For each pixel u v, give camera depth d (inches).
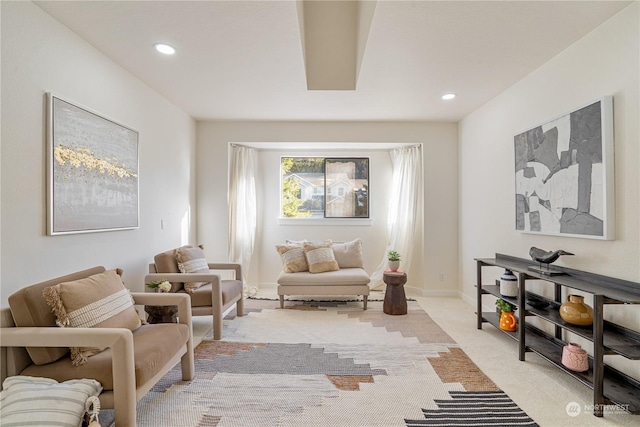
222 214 170.7
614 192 79.3
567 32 85.8
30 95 72.5
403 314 140.9
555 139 97.2
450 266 172.2
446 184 171.9
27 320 60.6
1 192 66.5
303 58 102.7
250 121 170.4
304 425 67.9
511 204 122.8
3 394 55.0
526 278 102.8
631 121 75.2
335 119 166.7
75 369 59.7
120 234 105.3
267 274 194.2
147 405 74.3
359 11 106.3
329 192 195.9
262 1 73.1
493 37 88.0
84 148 87.7
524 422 68.4
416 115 160.2
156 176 128.3
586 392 79.7
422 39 88.7
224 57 99.7
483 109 143.9
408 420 69.5
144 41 90.1
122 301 74.9
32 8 72.8
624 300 68.5
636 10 73.4
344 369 91.7
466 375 88.1
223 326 126.5
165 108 135.7
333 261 157.9
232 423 68.5
